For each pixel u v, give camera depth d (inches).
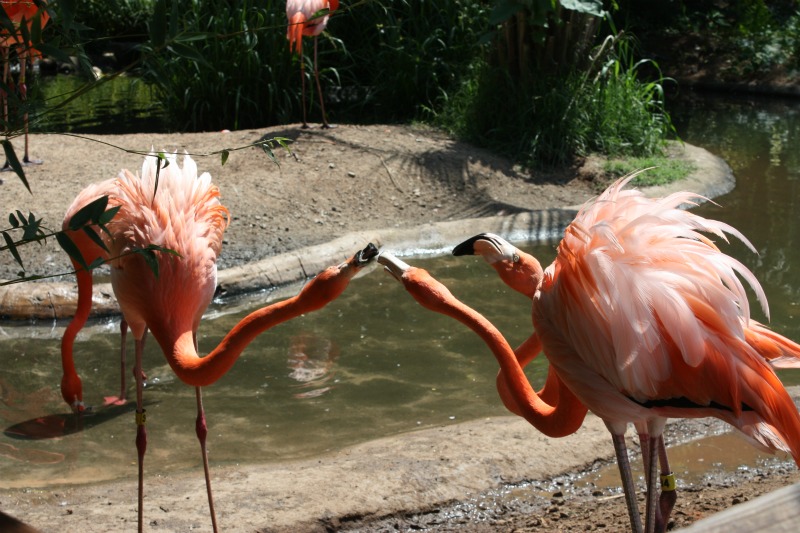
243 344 114.7
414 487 141.0
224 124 409.7
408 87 417.7
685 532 44.6
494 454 150.8
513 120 360.5
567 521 131.9
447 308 113.4
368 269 260.7
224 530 127.3
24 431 166.2
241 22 403.2
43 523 127.9
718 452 155.9
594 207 108.2
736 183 344.8
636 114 374.0
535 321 111.2
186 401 179.9
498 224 287.1
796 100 550.3
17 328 215.8
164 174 152.6
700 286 98.8
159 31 86.5
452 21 432.5
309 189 303.7
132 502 136.6
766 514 44.5
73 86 491.2
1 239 246.5
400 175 321.1
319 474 144.1
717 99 553.0
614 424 105.3
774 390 97.6
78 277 171.8
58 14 87.4
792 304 227.0
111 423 170.6
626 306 98.0
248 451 158.6
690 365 97.3
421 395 181.8
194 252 141.1
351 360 198.5
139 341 138.3
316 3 346.6
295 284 247.1
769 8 678.5
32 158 308.8
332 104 448.8
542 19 344.5
